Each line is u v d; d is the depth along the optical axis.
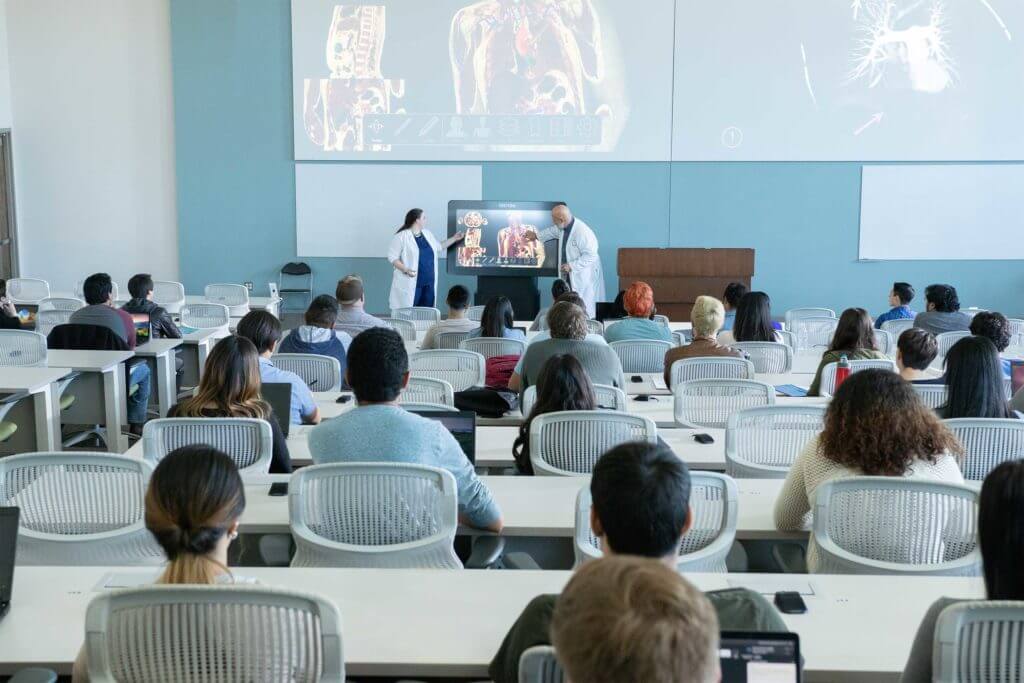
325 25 11.42
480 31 11.38
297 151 11.64
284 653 1.96
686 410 4.60
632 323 6.59
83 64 11.75
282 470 3.77
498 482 3.53
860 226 11.65
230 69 11.60
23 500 2.99
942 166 11.52
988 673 1.86
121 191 11.94
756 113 11.45
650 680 1.06
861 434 2.90
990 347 3.81
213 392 3.63
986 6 11.25
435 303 11.34
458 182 11.64
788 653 1.70
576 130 11.52
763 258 11.74
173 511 1.97
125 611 1.92
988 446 3.68
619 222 11.70
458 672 2.17
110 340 6.67
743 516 3.28
